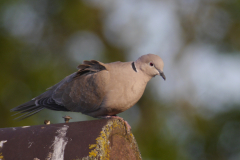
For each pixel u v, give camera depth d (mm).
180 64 17312
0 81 14453
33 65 15250
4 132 5039
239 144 14641
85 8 16609
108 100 6383
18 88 14625
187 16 18125
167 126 15086
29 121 14125
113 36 17016
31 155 4609
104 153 4609
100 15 17031
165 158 14148
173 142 14609
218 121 15148
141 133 15023
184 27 17953
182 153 14367
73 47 16312
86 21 16609
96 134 4781
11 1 15359
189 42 17828
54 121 14320
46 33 16141
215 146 14820
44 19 16234
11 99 14453
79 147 4602
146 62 6738
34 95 14391
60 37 16234
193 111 15727
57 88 7262
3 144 4812
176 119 15469
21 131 5031
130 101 6449
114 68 6555
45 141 4770
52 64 15484
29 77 14758
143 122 15242
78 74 6969
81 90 6742
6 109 14320
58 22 16359
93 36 16766
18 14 15633
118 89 6332
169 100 16078
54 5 16234
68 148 4613
